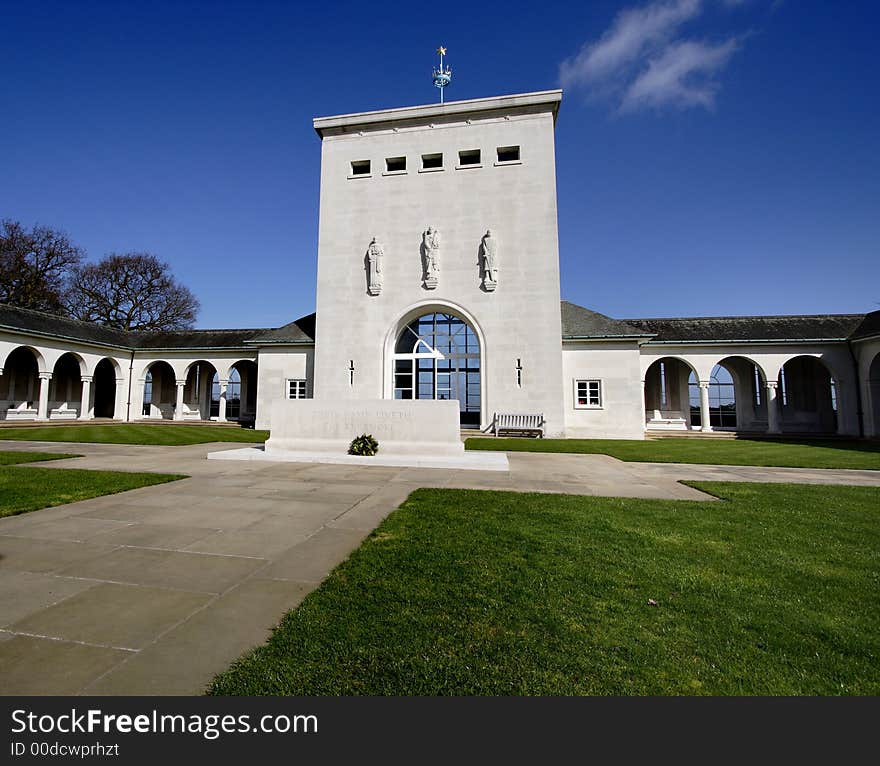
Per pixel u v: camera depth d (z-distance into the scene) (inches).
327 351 1031.0
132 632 119.5
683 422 1185.4
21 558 175.0
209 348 1294.3
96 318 1732.3
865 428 978.1
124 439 735.7
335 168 1078.4
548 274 965.8
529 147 1005.2
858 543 207.6
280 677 100.5
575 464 506.9
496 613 132.0
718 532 222.5
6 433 825.5
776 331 1077.8
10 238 1503.4
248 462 459.5
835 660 111.3
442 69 1132.5
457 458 479.5
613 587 152.4
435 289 1002.1
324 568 167.6
